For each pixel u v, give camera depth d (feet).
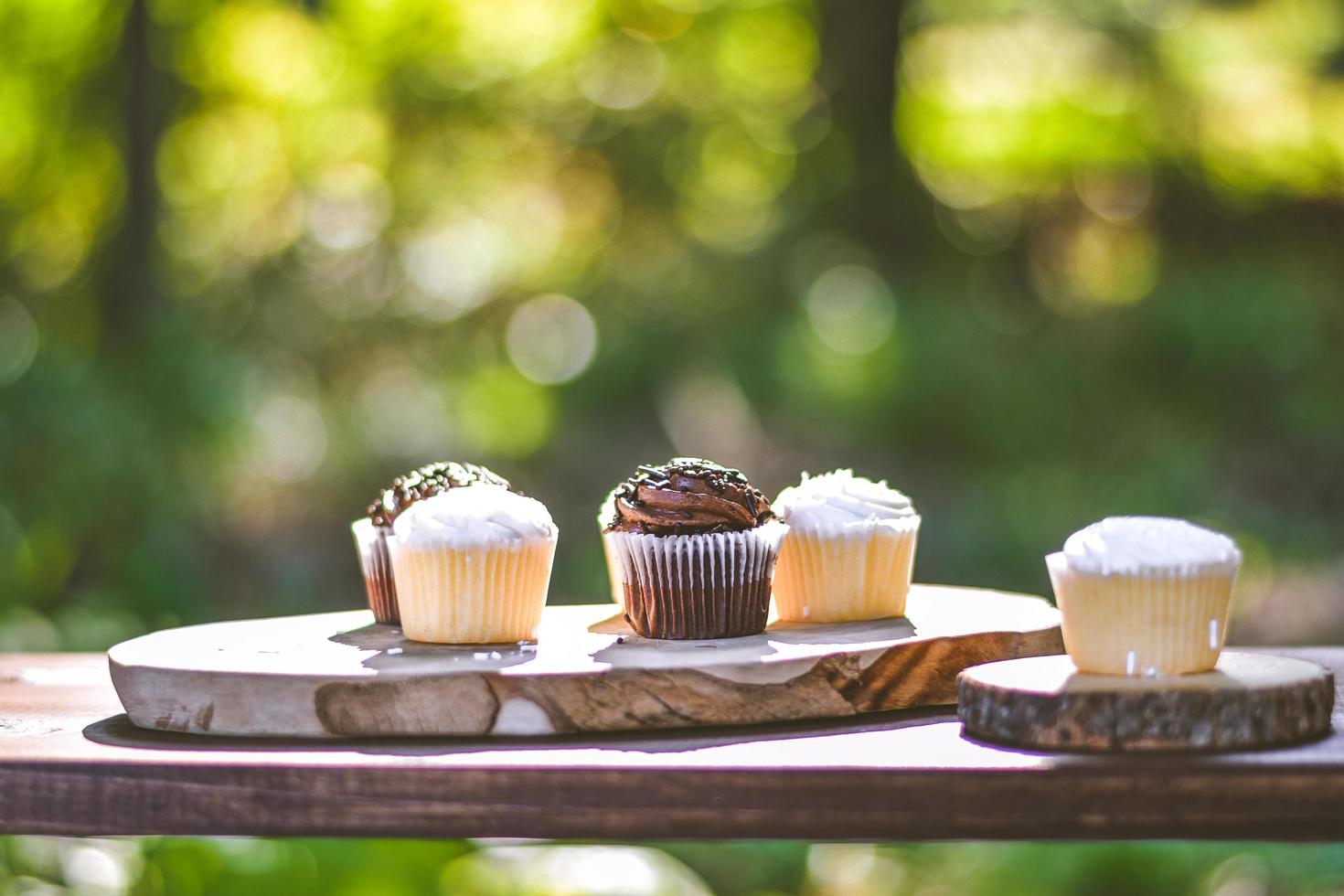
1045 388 24.29
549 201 29.19
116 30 24.81
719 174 29.96
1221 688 5.71
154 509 20.30
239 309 25.94
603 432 24.79
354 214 27.68
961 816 5.54
